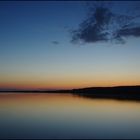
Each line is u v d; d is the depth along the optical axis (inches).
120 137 552.7
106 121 791.7
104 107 1277.1
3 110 1119.6
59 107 1277.1
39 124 736.3
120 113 1008.9
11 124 735.1
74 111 1080.8
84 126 701.3
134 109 1165.7
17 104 1491.1
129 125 716.0
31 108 1219.9
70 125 715.4
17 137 551.5
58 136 560.7
